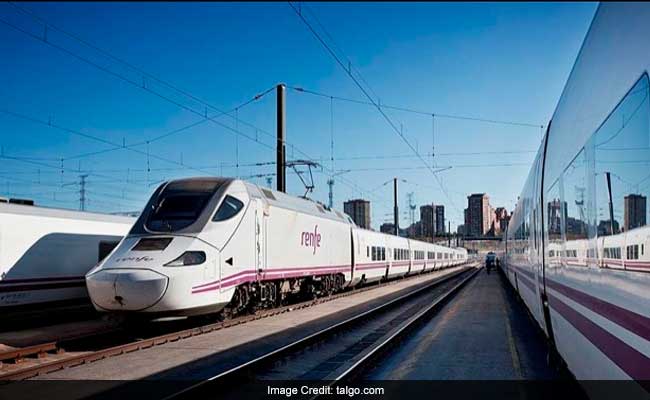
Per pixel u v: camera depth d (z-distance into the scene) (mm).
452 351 11461
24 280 15156
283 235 18438
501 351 11414
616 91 4254
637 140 3811
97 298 12492
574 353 6633
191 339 12992
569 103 6469
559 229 7551
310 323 16000
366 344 12445
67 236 16625
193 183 15055
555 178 7875
